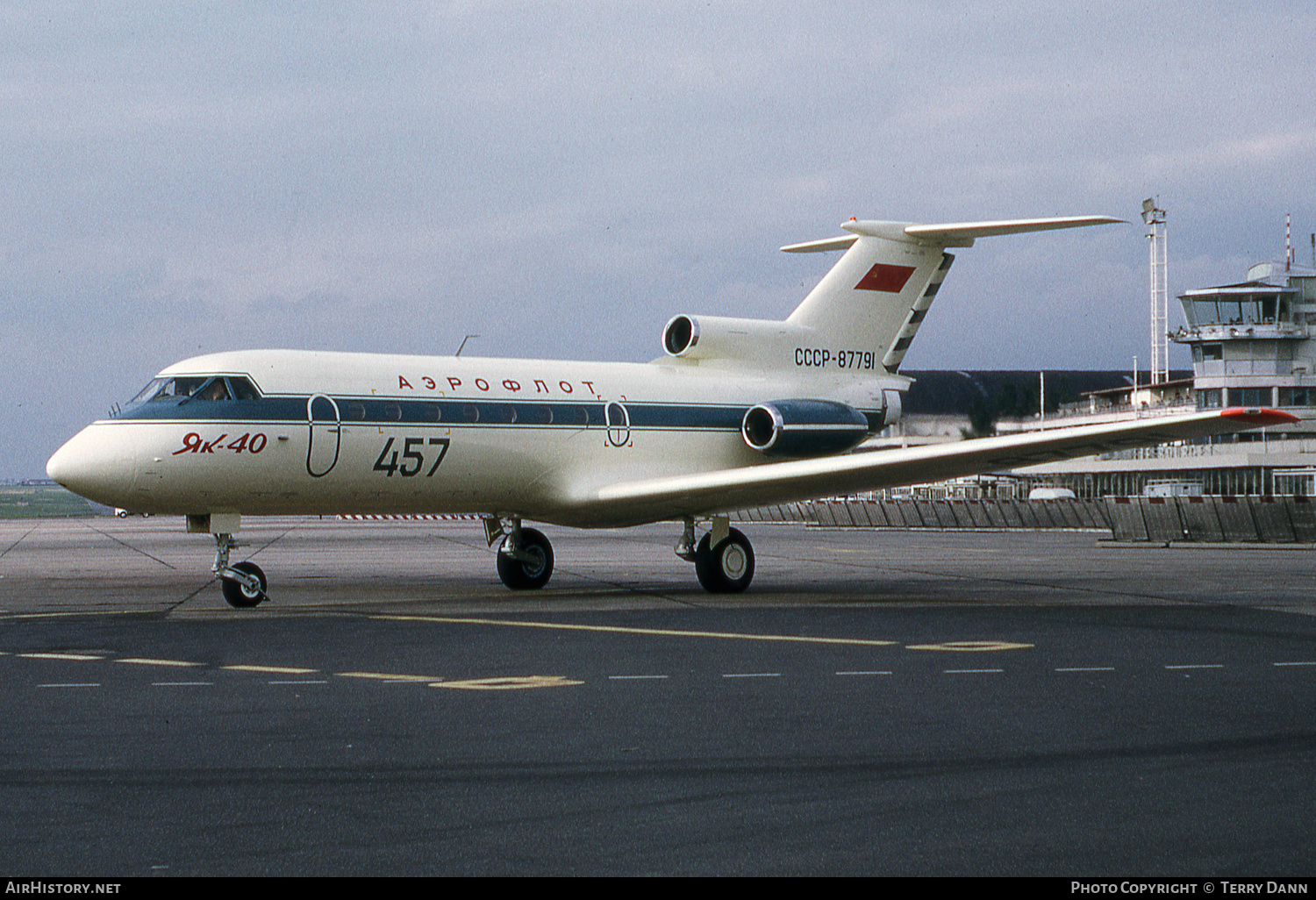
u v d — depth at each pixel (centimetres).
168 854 626
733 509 2109
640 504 2067
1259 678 1139
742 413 2308
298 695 1057
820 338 2438
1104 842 641
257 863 612
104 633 1485
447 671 1184
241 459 1825
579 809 703
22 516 11350
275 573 2698
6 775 780
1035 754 831
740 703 1016
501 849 634
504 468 2048
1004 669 1191
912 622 1590
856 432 2361
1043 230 2261
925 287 2545
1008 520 5528
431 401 1984
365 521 8044
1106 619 1614
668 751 841
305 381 1897
